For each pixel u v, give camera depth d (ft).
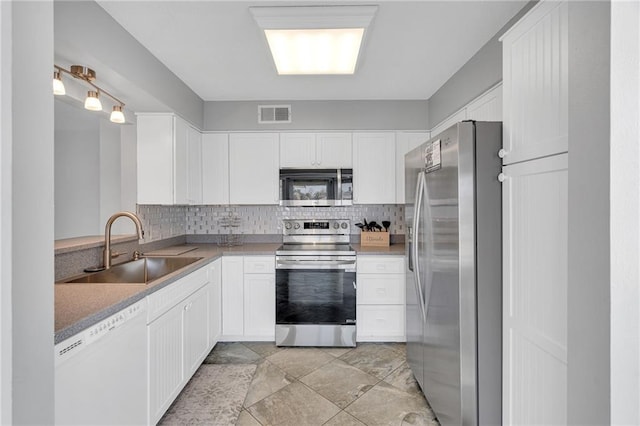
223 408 6.73
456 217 5.23
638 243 2.20
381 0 5.73
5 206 1.86
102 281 6.90
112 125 9.25
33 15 2.21
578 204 2.65
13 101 2.07
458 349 5.23
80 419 3.84
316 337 9.72
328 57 7.33
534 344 4.23
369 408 6.75
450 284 5.49
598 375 2.43
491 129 5.12
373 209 11.78
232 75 8.95
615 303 2.28
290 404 6.88
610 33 2.30
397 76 9.07
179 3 5.75
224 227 11.78
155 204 9.16
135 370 5.01
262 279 9.95
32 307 2.19
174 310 6.49
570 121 2.74
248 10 5.99
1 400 1.85
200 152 10.85
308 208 11.85
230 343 9.96
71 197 9.46
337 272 9.77
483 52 7.37
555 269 3.82
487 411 5.17
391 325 9.96
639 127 2.19
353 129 11.00
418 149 7.13
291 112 10.98
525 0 5.73
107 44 6.04
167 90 8.41
